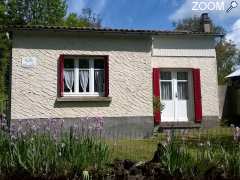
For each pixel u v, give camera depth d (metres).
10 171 6.18
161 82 17.33
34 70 13.52
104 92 14.04
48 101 13.52
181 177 6.04
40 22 38.91
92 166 6.20
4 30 13.29
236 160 6.18
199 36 17.66
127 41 14.27
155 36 17.25
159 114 16.03
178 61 17.41
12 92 13.30
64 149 6.24
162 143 6.92
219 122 17.41
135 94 14.13
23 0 38.53
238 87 19.55
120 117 13.91
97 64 14.26
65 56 13.81
